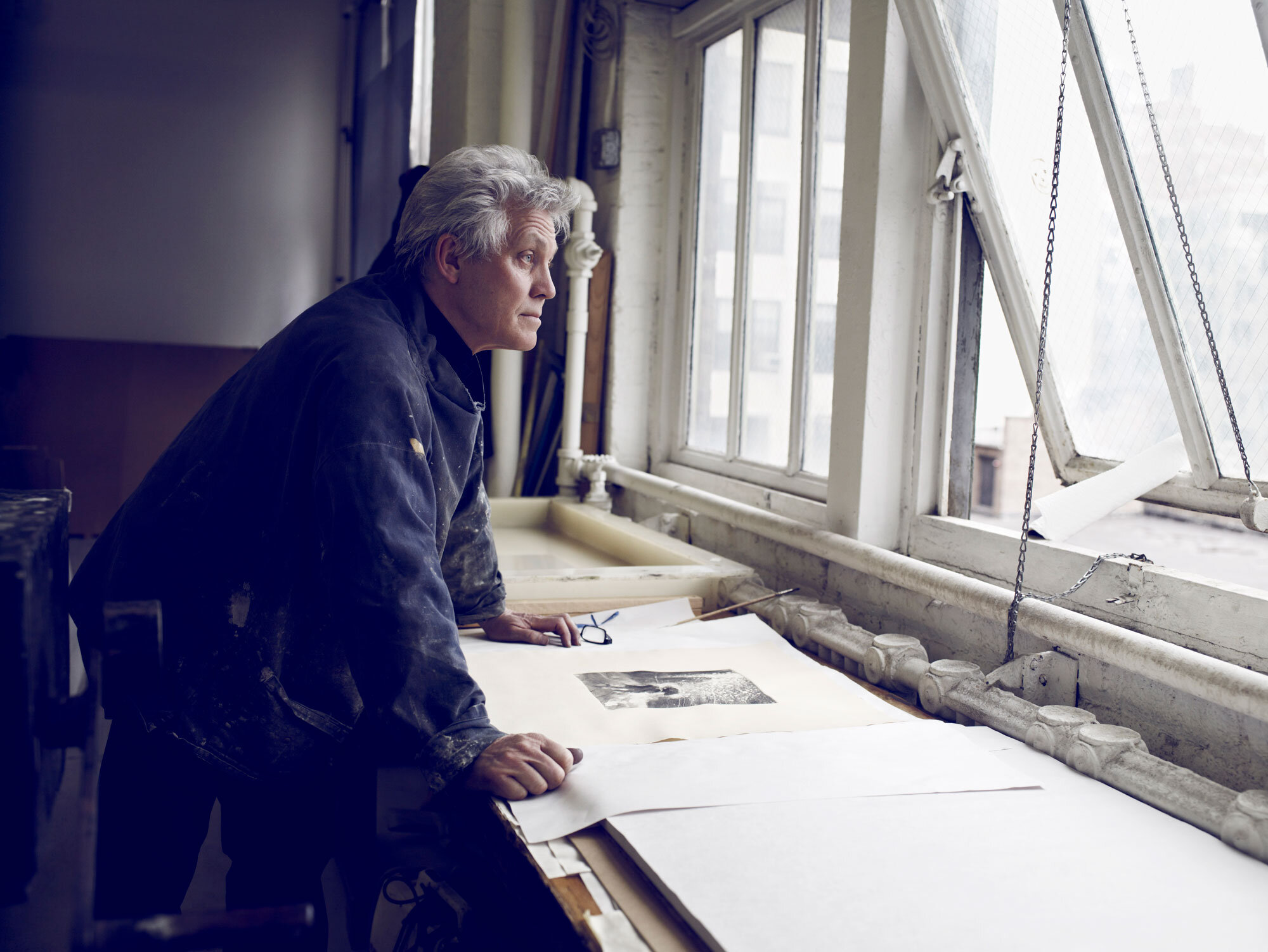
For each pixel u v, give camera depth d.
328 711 1.17
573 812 0.94
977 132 1.57
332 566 1.00
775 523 1.97
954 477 1.78
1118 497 1.42
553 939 0.81
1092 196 1.39
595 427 2.94
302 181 6.11
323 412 1.04
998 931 0.75
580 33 3.10
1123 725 1.22
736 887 0.80
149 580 1.12
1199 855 0.90
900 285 1.77
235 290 6.06
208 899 1.83
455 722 1.00
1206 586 1.20
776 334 2.38
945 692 1.33
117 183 5.85
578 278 2.81
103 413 5.25
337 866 1.78
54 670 0.77
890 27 1.71
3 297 5.73
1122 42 1.26
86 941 0.61
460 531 1.45
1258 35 1.07
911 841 0.90
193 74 5.91
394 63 5.10
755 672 1.43
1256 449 1.22
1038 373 1.30
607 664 1.44
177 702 1.11
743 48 2.50
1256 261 1.15
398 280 1.22
